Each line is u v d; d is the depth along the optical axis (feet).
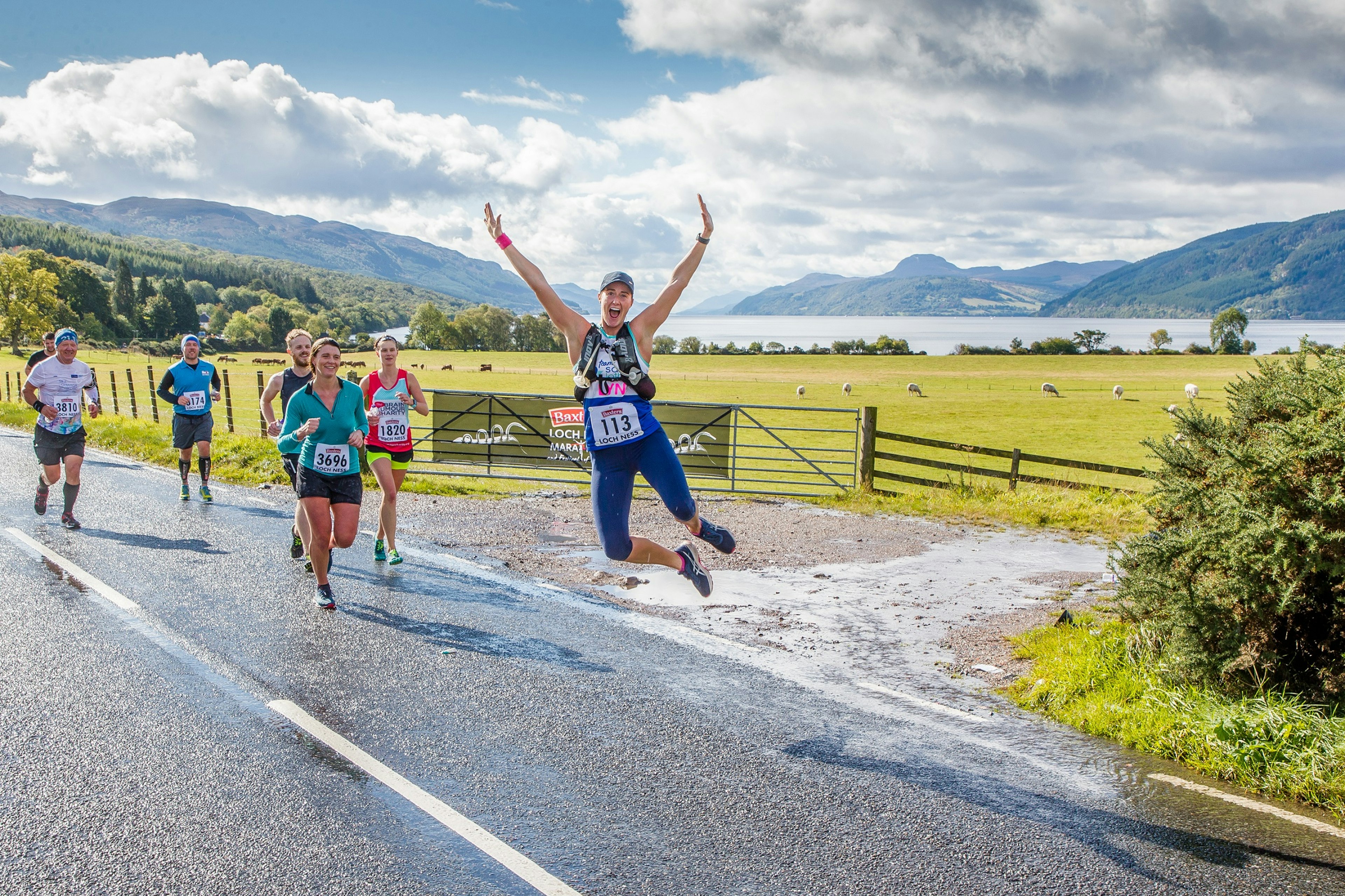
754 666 18.79
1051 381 270.87
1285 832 12.48
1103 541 33.73
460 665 18.12
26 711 15.15
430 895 10.23
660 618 22.11
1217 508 16.52
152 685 16.46
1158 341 515.91
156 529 30.19
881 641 20.86
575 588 24.75
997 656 19.83
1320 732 14.33
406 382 26.63
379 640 19.45
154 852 10.98
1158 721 15.57
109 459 48.16
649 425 14.76
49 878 10.36
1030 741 15.42
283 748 14.05
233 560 26.23
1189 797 13.48
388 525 26.45
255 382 195.00
